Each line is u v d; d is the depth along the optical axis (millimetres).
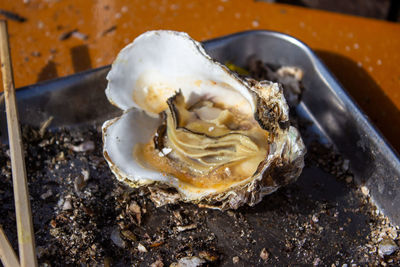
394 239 322
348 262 317
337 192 341
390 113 391
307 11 458
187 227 327
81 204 332
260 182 306
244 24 448
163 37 335
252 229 327
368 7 486
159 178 318
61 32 438
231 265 316
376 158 336
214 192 317
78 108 365
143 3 461
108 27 442
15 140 325
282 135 310
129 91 346
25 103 354
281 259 318
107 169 347
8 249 304
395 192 327
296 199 338
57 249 317
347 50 428
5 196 336
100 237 323
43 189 340
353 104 347
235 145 328
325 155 355
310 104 373
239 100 342
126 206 333
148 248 320
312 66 369
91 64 417
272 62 387
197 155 329
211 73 335
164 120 343
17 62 417
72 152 354
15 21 445
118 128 330
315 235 326
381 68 416
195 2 464
